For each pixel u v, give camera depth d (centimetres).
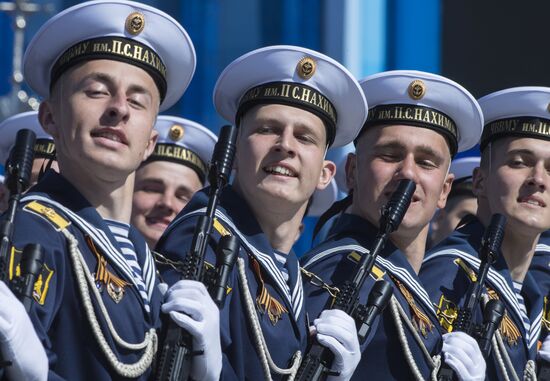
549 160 1830
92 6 1409
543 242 2041
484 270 1672
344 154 2597
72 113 1380
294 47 1566
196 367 1347
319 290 1591
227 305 1456
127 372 1325
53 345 1305
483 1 2959
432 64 2919
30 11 2723
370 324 1502
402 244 1686
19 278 1248
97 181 1384
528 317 1845
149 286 1387
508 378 1739
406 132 1672
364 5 2858
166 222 1905
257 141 1540
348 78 1578
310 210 2092
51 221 1330
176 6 2836
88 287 1327
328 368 1464
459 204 2112
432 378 1605
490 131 1864
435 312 1662
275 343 1480
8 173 1295
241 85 1591
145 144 1402
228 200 1533
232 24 2853
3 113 2667
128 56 1407
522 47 2959
